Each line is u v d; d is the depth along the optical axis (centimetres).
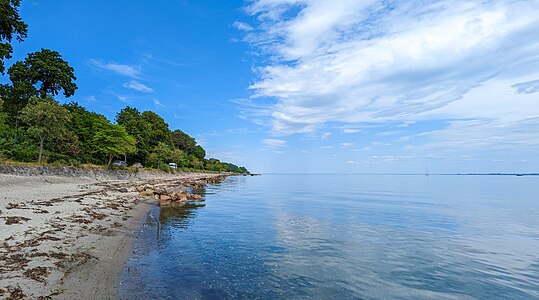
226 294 775
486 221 1998
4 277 672
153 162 8056
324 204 2972
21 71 5250
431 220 2016
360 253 1194
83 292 682
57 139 4459
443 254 1202
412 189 5959
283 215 2183
